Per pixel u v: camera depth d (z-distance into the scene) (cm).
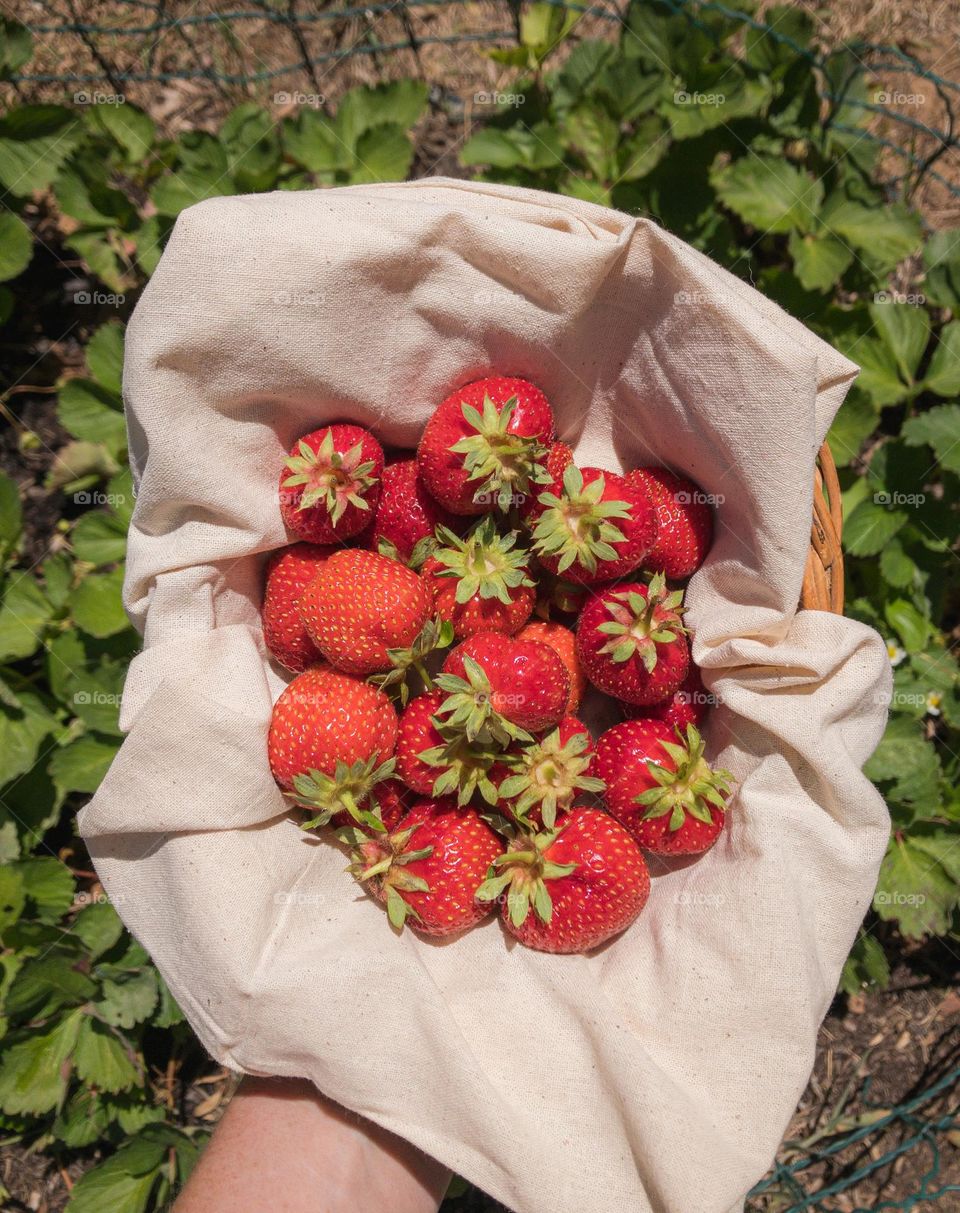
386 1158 25
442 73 48
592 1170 23
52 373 45
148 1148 36
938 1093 41
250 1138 25
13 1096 35
